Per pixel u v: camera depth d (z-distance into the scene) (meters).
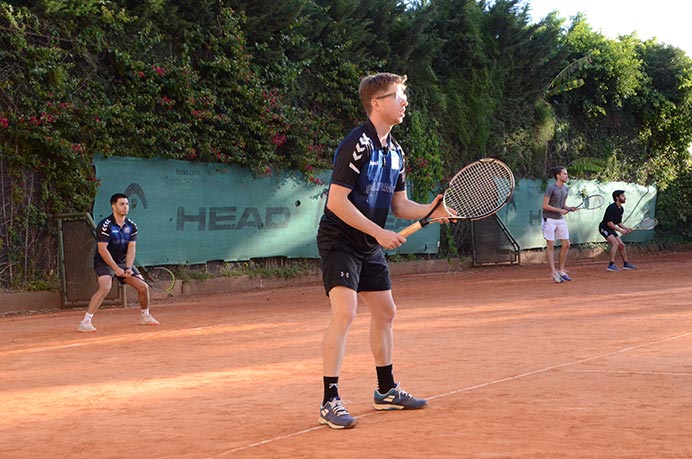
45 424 4.71
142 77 15.64
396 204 4.84
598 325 8.62
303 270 18.41
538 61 24.36
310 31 18.84
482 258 22.39
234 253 17.03
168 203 15.84
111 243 10.15
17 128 13.88
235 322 10.39
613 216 19.17
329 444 3.85
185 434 4.25
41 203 14.34
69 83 14.52
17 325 11.25
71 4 14.49
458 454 3.53
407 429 4.11
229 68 16.69
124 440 4.18
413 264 20.75
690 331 7.85
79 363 7.30
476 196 4.86
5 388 6.11
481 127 23.00
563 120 26.55
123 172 15.19
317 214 18.75
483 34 23.39
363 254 4.48
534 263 24.31
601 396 4.79
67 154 14.23
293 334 8.80
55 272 14.32
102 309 13.62
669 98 29.78
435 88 21.75
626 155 28.92
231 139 16.89
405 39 20.72
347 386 5.56
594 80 27.25
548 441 3.71
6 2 14.30
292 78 17.95
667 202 30.48
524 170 24.86
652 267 20.50
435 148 21.80
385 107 4.41
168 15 16.03
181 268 16.16
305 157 18.02
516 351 6.93
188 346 8.21
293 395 5.32
